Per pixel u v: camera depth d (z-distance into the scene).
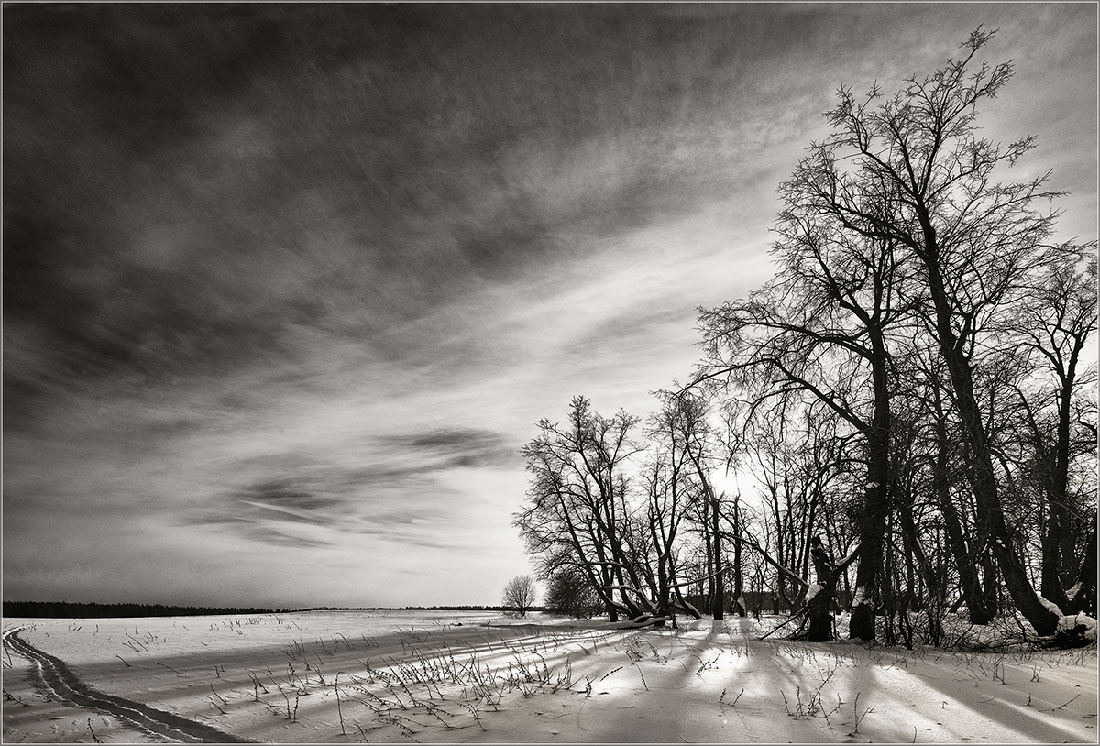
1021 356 16.08
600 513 35.78
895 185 17.84
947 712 7.27
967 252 16.41
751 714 7.20
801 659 11.80
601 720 6.98
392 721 7.12
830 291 18.61
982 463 13.91
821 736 6.34
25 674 11.52
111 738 6.85
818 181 18.88
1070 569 18.12
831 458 16.58
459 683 9.37
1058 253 16.03
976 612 15.16
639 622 29.16
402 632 23.78
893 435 15.09
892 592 15.20
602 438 36.69
